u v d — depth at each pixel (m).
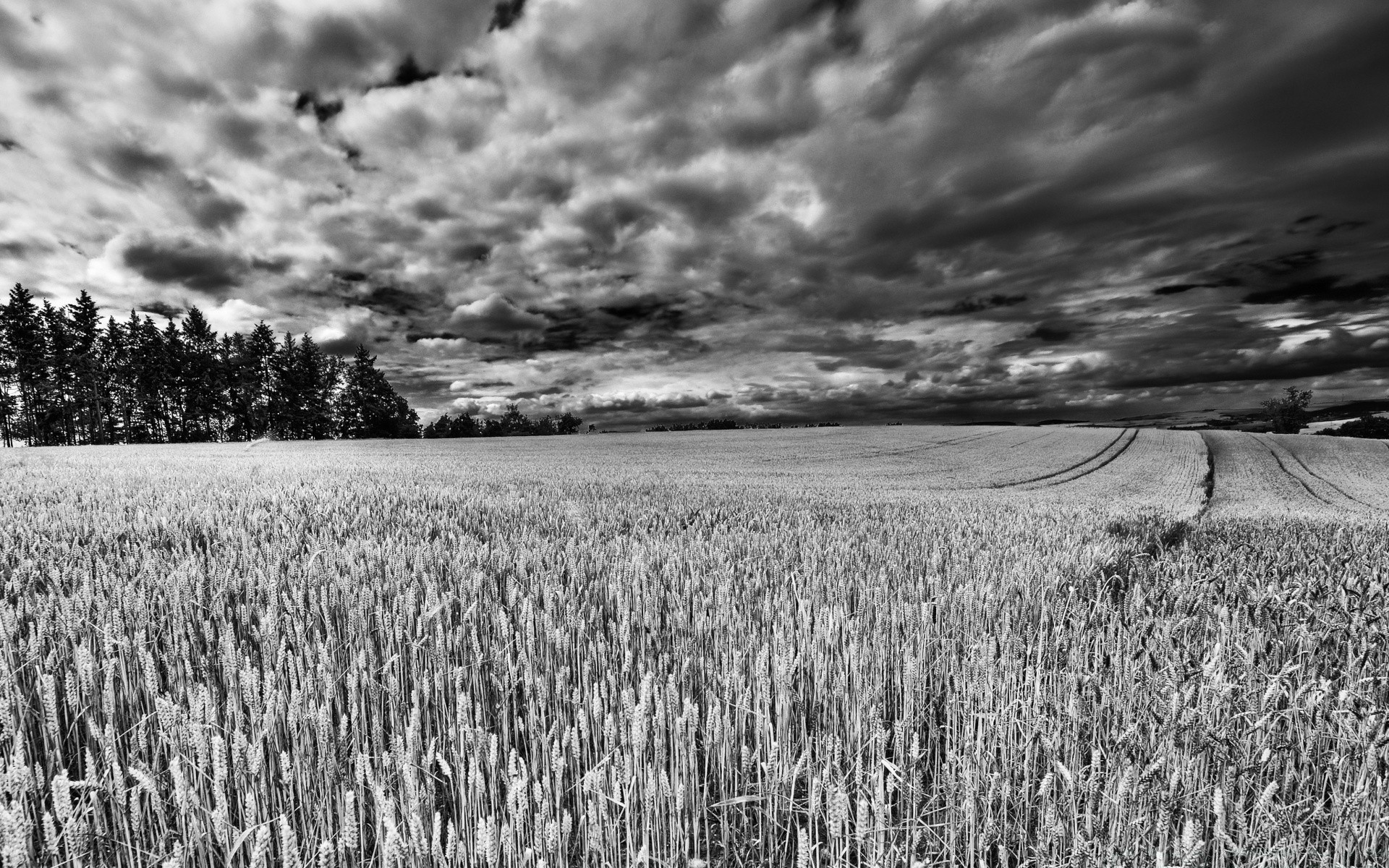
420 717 3.05
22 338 70.06
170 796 2.50
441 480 17.31
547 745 2.66
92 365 73.50
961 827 2.60
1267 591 4.52
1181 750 2.62
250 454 37.78
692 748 2.72
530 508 11.25
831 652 4.04
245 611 4.36
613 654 3.85
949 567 6.90
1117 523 11.58
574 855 2.51
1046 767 2.99
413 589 4.26
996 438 61.16
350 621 4.04
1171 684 2.94
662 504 13.06
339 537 7.34
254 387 85.25
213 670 3.44
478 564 6.02
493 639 4.02
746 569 6.36
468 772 2.65
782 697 3.26
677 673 3.71
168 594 4.29
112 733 2.45
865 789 2.47
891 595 5.58
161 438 80.81
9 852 1.64
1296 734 2.95
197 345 82.62
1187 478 39.12
